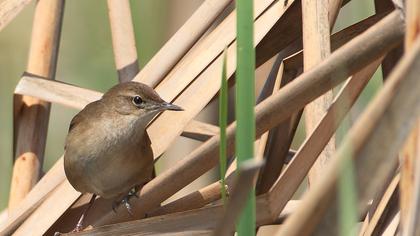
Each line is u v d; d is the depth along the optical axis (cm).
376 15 929
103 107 1052
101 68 1670
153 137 1041
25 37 1642
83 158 1034
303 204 558
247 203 676
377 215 826
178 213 830
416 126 636
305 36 862
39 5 1116
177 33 1032
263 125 778
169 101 1006
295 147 1414
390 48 714
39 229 959
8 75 1638
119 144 1032
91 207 1052
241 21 665
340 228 562
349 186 539
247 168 530
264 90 995
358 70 729
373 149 554
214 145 820
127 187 1059
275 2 966
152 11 1557
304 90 747
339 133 916
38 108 1088
